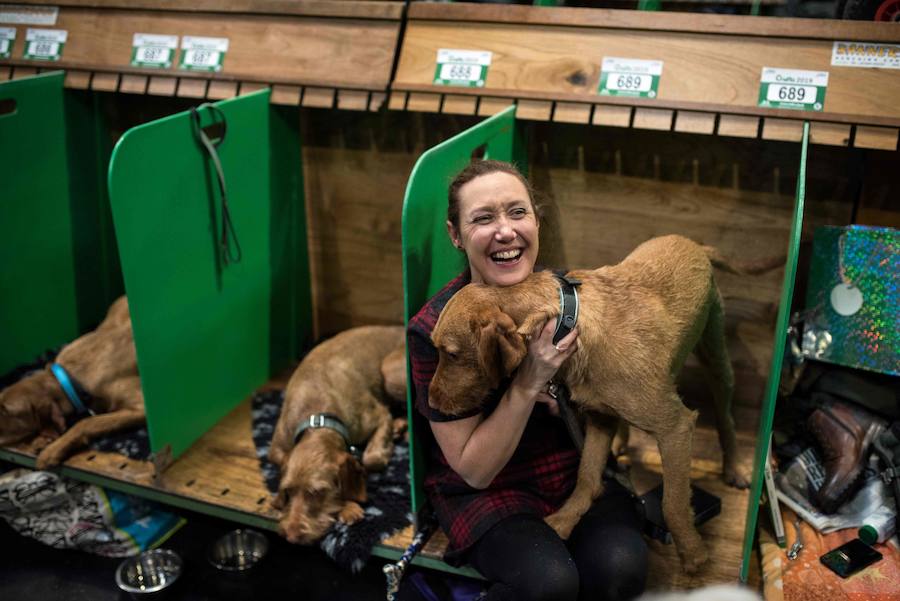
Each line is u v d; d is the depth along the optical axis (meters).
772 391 1.86
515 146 2.64
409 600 2.24
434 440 2.26
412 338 1.92
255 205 2.87
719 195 2.62
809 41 2.32
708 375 2.34
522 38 2.57
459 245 1.92
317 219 3.18
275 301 3.11
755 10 2.46
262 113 2.80
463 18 2.64
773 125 2.31
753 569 2.16
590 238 2.83
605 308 1.84
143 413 2.76
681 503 1.97
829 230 2.34
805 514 2.27
